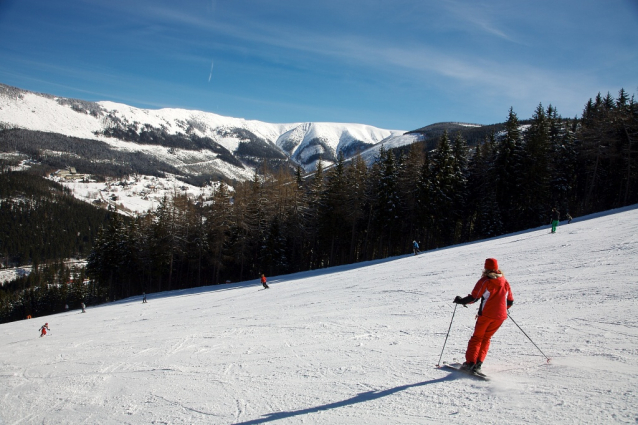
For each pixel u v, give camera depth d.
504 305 4.66
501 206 44.22
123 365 8.62
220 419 4.61
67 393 6.93
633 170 43.31
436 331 7.36
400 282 15.76
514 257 16.12
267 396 5.15
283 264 50.69
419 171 45.69
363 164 50.88
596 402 3.44
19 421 5.84
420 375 4.97
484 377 4.49
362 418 3.94
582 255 13.47
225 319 14.57
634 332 5.30
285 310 14.13
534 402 3.66
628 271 9.66
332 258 48.91
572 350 5.02
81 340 14.88
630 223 19.55
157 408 5.39
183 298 33.03
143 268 59.44
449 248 28.97
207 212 54.41
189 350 9.25
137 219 61.56
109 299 66.25
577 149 47.19
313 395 4.90
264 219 53.47
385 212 45.53
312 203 54.44
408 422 3.67
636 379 3.79
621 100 45.88
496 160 43.88
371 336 7.79
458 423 3.47
